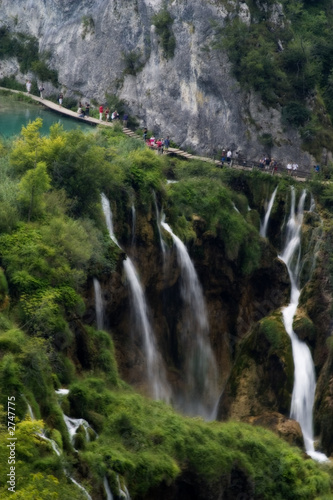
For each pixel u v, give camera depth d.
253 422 59.88
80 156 56.03
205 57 77.94
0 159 56.66
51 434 37.72
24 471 33.91
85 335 48.56
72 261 50.06
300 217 72.31
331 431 58.97
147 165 63.53
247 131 77.94
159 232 62.03
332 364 61.34
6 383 37.69
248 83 77.56
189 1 78.62
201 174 71.12
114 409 44.50
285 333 63.66
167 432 44.62
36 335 43.12
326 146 79.75
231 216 68.31
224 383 65.81
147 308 61.50
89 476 37.97
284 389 61.66
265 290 69.88
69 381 44.78
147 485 40.91
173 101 80.50
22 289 45.69
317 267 67.19
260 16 81.12
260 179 73.38
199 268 66.25
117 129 75.56
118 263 55.31
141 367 58.69
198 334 65.56
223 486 45.38
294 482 48.88
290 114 77.75
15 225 49.69
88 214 55.56
